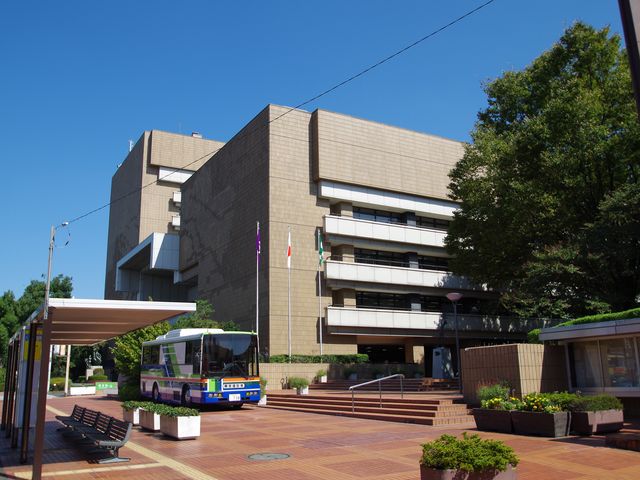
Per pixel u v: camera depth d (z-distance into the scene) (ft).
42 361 33.04
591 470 32.42
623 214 74.74
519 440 43.65
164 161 215.51
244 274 130.82
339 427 56.90
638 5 23.80
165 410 51.70
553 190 91.20
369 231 130.72
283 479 31.71
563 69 96.84
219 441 47.42
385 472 33.24
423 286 134.41
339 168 130.52
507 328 141.28
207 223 155.53
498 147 96.07
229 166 145.48
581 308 99.50
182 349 82.33
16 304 220.43
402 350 139.85
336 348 122.52
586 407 45.98
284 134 128.88
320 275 124.16
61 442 49.62
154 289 202.90
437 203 143.74
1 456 41.96
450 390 82.94
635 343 53.98
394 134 140.97
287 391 100.94
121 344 109.81
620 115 89.40
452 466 24.21
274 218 122.93
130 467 36.01
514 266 102.53
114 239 246.06
